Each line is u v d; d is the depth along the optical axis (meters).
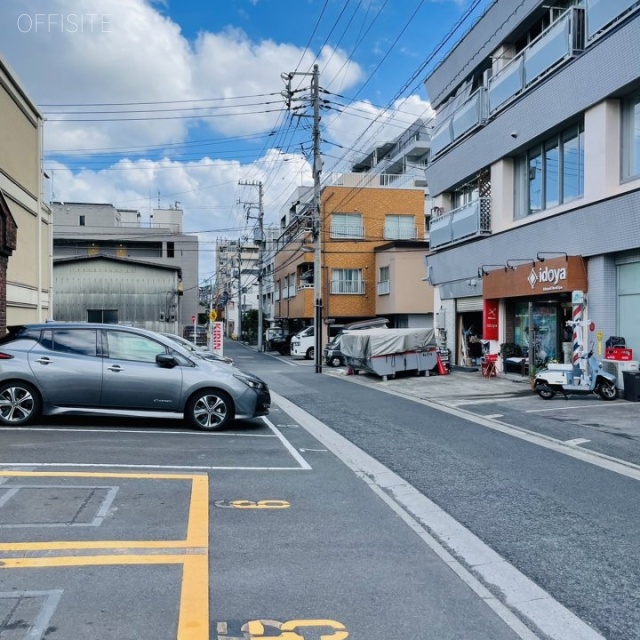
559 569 4.61
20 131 16.25
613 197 13.86
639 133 13.84
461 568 4.58
